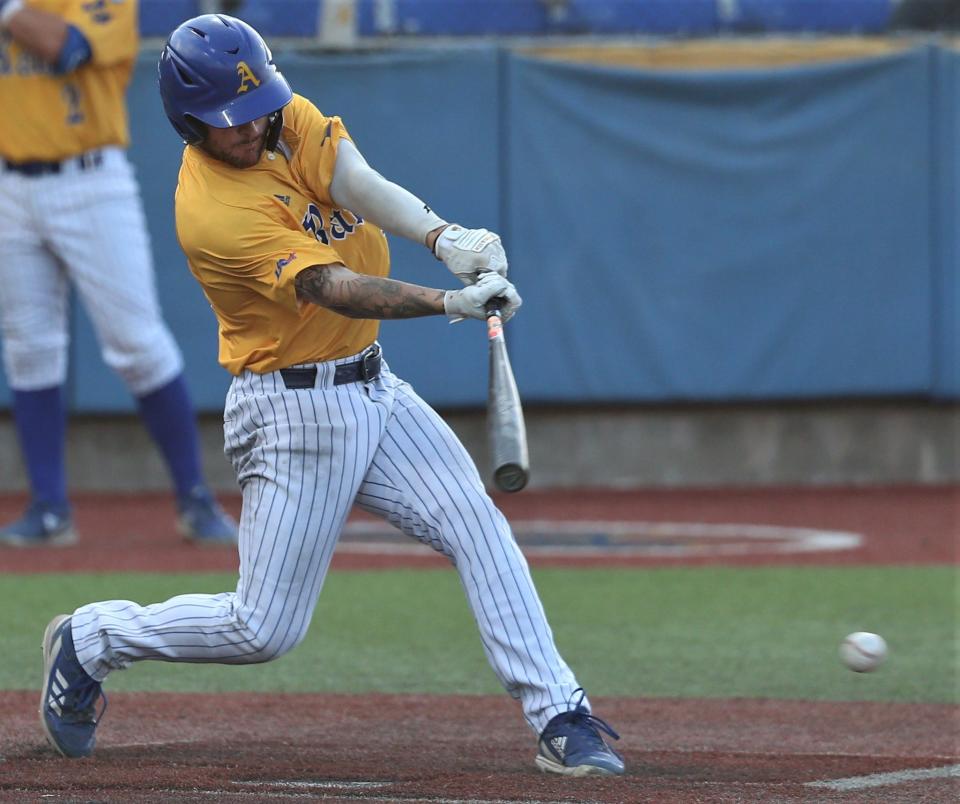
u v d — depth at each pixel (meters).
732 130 40.47
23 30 27.98
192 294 40.25
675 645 22.45
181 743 15.83
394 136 39.91
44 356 31.02
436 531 13.94
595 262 40.50
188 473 31.48
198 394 40.56
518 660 13.85
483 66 39.94
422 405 14.21
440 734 16.53
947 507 38.78
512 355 40.59
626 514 37.78
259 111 12.88
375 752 15.43
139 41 40.38
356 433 13.59
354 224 13.77
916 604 25.89
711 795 12.97
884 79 40.66
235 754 15.20
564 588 27.48
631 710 18.14
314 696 18.75
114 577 27.62
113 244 29.34
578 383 40.81
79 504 39.88
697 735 16.67
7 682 19.36
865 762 14.87
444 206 40.06
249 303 13.34
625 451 42.59
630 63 40.41
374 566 30.17
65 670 14.57
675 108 40.34
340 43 40.25
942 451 43.25
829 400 41.84
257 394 13.59
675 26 42.66
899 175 40.91
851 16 43.06
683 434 42.66
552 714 13.83
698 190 40.56
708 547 32.47
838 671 20.66
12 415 42.12
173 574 27.95
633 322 40.78
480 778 13.70
